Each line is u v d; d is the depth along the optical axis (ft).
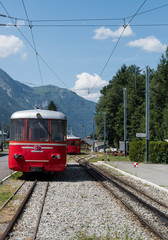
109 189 39.70
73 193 37.58
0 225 22.61
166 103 179.42
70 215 26.27
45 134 49.34
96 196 35.63
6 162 95.45
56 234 20.90
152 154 88.43
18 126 49.70
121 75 269.03
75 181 49.24
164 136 153.07
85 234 21.08
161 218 25.43
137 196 35.83
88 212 27.53
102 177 55.21
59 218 25.16
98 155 155.53
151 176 54.60
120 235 20.88
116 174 60.95
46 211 27.66
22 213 26.63
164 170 65.92
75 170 69.72
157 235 20.77
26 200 31.91
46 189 39.22
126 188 42.37
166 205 30.91
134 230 21.93
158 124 160.25
